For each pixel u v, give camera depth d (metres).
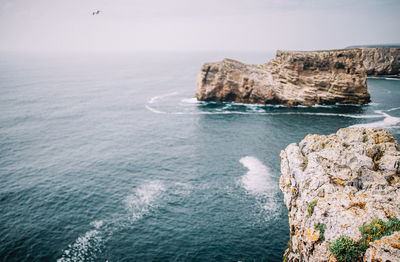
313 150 23.00
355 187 17.33
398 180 17.75
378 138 22.34
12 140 55.19
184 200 33.81
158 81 155.12
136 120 72.38
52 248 25.28
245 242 26.38
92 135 59.59
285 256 22.08
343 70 84.88
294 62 86.50
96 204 32.66
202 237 27.09
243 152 49.56
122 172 41.50
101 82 149.38
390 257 10.84
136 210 31.58
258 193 35.41
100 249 25.27
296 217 18.47
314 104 85.94
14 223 28.80
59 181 38.31
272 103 88.62
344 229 13.59
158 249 25.38
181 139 57.22
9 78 156.00
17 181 38.06
